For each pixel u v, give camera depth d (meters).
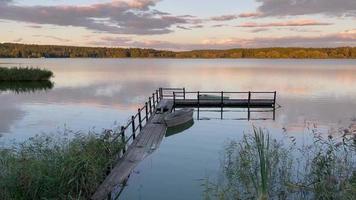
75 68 89.81
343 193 6.45
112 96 31.38
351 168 7.98
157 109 21.61
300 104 26.94
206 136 15.77
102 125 18.61
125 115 21.70
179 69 90.62
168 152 12.82
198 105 25.73
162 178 10.05
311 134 15.96
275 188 7.89
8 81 43.25
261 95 33.66
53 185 7.39
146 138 14.23
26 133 16.36
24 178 7.14
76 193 7.77
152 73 69.25
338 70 85.69
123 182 9.59
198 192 9.00
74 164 7.97
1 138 15.26
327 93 34.25
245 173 7.98
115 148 10.84
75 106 25.09
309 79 53.38
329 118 20.59
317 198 6.93
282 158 9.68
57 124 18.70
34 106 24.92
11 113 21.95
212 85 43.72
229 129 17.52
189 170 10.70
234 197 7.34
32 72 44.09
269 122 19.62
